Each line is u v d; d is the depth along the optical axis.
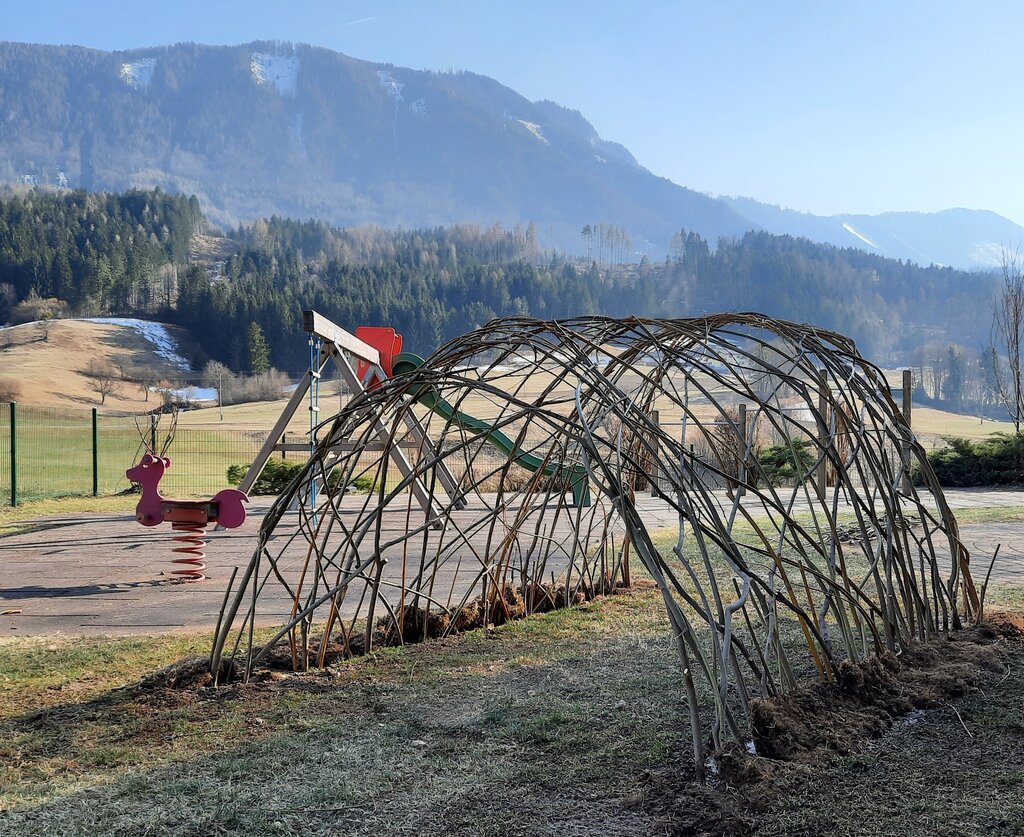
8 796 3.55
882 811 3.22
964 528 11.23
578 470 7.11
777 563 4.39
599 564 8.66
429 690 4.81
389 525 12.13
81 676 5.31
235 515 8.75
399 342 15.48
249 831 3.22
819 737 3.79
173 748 4.03
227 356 123.19
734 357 5.99
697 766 3.51
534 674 5.08
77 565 9.62
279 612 7.18
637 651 5.49
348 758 3.86
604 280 198.75
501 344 5.26
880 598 4.96
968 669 4.80
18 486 20.00
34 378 99.94
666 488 15.91
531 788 3.52
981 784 3.44
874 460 5.25
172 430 12.35
